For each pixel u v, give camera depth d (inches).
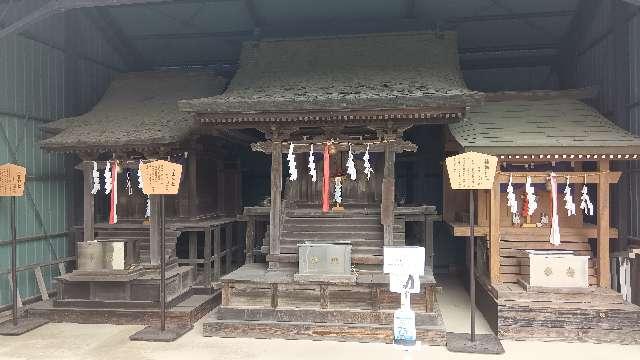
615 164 429.1
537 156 393.7
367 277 382.0
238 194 635.5
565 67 589.3
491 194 407.8
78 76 557.0
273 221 419.8
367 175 464.8
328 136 422.9
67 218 526.0
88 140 442.0
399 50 519.5
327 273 380.2
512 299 373.7
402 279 302.4
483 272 452.1
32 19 391.2
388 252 305.6
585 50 536.4
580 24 538.6
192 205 496.4
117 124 485.1
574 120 446.9
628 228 414.3
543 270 378.6
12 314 415.2
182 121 485.4
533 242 433.4
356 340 361.7
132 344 358.3
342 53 524.4
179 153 478.3
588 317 357.7
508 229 443.5
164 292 382.6
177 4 561.6
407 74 470.9
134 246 437.1
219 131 490.3
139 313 408.8
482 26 579.2
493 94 507.2
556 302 365.7
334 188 464.8
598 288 388.8
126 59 661.3
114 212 456.4
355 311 367.9
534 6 537.0
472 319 351.6
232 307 381.7
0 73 442.3
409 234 594.6
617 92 434.0
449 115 389.1
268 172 683.4
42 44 500.7
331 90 435.5
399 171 647.1
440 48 516.7
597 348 344.8
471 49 625.6
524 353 335.0
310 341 363.3
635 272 392.5
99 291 422.0
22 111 470.0
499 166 411.2
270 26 597.6
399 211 444.8
